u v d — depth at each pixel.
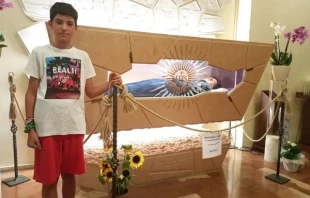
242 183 2.38
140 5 2.67
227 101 2.44
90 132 1.97
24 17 2.33
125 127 2.07
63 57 1.35
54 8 1.32
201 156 2.46
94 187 2.11
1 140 2.39
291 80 3.58
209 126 3.24
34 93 1.35
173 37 2.00
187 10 2.90
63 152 1.43
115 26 2.60
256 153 3.17
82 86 1.43
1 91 2.34
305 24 3.52
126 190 2.08
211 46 2.17
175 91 2.38
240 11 3.18
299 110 3.76
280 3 3.25
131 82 2.30
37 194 2.04
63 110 1.36
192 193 2.17
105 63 1.85
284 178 2.47
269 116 3.09
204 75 2.50
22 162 2.48
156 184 2.31
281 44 3.34
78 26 1.67
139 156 2.02
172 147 2.38
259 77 2.52
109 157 1.97
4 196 2.00
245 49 2.32
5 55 2.31
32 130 1.33
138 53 1.93
